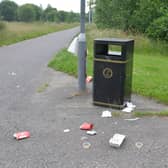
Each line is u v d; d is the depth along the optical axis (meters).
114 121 5.60
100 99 6.44
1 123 5.47
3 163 4.06
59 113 6.04
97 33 25.61
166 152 4.38
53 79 9.38
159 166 3.99
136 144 4.62
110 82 6.25
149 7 22.19
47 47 20.81
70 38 31.20
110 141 4.57
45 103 6.71
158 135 4.96
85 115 5.93
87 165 4.01
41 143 4.66
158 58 15.54
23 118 5.74
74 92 7.65
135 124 5.45
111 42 6.11
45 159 4.16
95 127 5.30
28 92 7.70
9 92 7.69
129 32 23.02
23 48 19.95
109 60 6.16
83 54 7.26
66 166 3.99
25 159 4.17
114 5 26.80
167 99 6.80
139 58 14.88
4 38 26.16
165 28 19.89
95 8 32.81
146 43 18.98
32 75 10.10
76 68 10.74
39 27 51.34
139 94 7.45
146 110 6.21
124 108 6.30
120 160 4.14
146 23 22.34
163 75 10.06
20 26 43.94
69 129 5.21
